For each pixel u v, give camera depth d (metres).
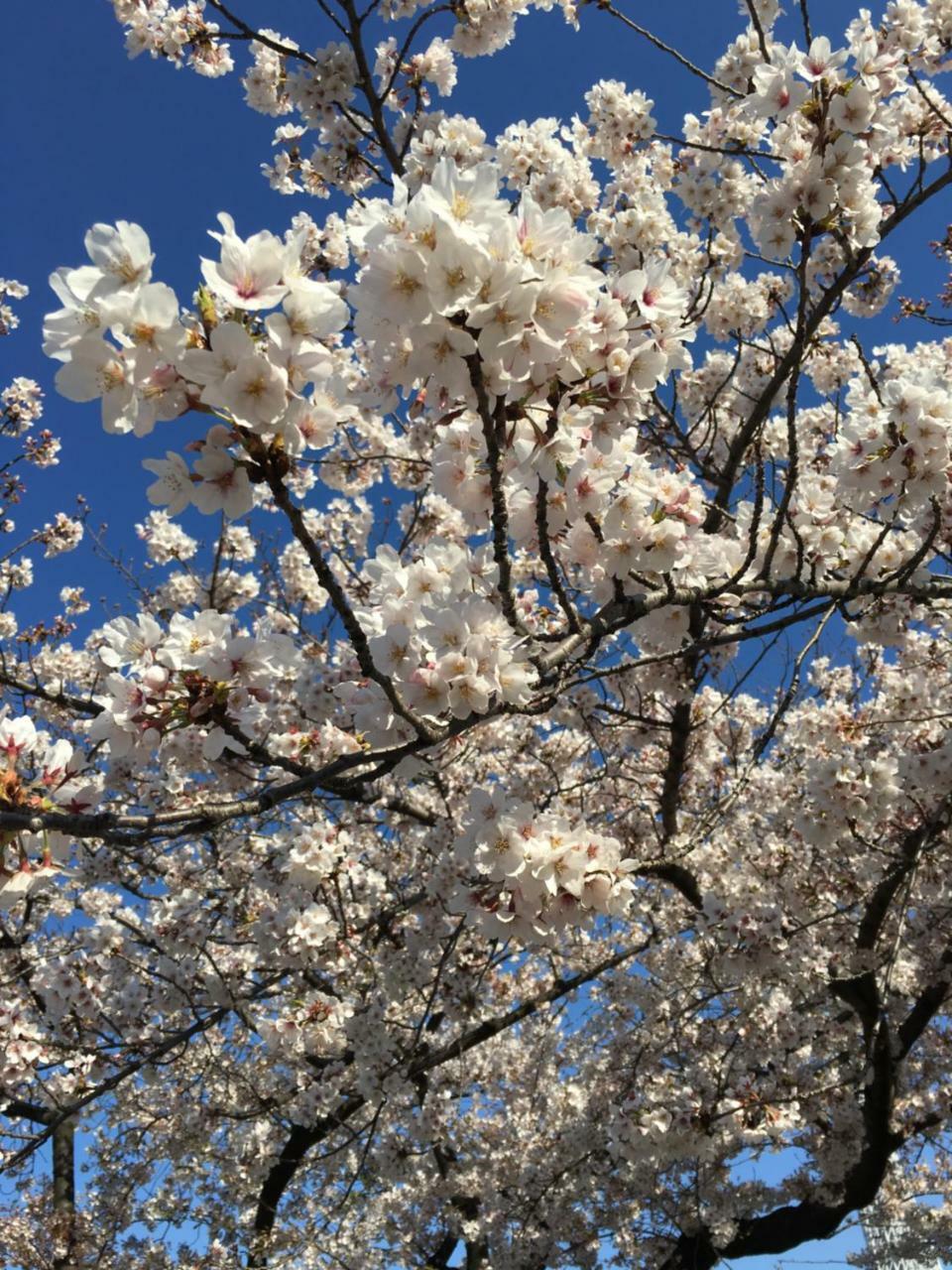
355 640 1.96
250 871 7.29
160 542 9.21
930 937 7.50
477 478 2.89
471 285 1.75
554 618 4.77
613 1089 7.48
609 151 6.33
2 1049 5.90
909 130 5.32
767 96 3.30
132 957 6.80
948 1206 9.60
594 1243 8.41
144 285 1.54
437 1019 8.59
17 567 9.30
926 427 3.44
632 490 2.77
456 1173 9.19
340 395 1.73
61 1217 7.88
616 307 2.18
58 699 5.94
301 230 1.66
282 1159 8.29
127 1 5.93
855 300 6.71
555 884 2.76
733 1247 8.09
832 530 4.01
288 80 5.64
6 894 2.00
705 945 6.45
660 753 8.86
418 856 7.68
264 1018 6.30
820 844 5.27
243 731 2.33
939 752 5.51
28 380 8.85
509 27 5.79
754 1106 5.88
